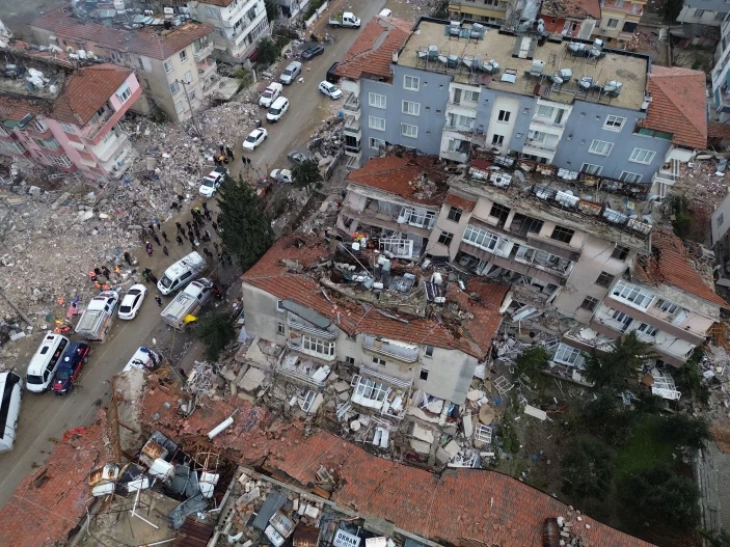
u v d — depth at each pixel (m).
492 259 35.50
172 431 29.42
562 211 32.28
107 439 28.44
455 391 31.70
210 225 47.19
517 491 27.05
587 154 37.22
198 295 40.91
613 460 31.97
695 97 35.12
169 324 40.31
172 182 49.78
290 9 68.69
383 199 35.91
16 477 33.22
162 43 50.41
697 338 32.28
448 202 33.38
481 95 35.88
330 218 41.81
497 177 33.28
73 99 42.56
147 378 32.38
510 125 37.12
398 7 74.44
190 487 25.97
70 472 26.50
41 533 23.83
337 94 59.78
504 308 33.06
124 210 47.09
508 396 36.28
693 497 29.33
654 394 35.28
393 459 32.28
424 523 25.80
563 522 25.48
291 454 28.42
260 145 54.84
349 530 25.16
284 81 61.75
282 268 31.25
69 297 41.97
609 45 66.12
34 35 54.12
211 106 58.38
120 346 39.59
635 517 31.55
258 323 33.25
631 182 37.41
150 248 44.69
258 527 24.44
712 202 49.44
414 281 31.72
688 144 33.22
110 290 42.41
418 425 33.03
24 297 41.34
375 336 28.42
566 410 36.00
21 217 45.81
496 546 25.17
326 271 31.78
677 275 32.81
